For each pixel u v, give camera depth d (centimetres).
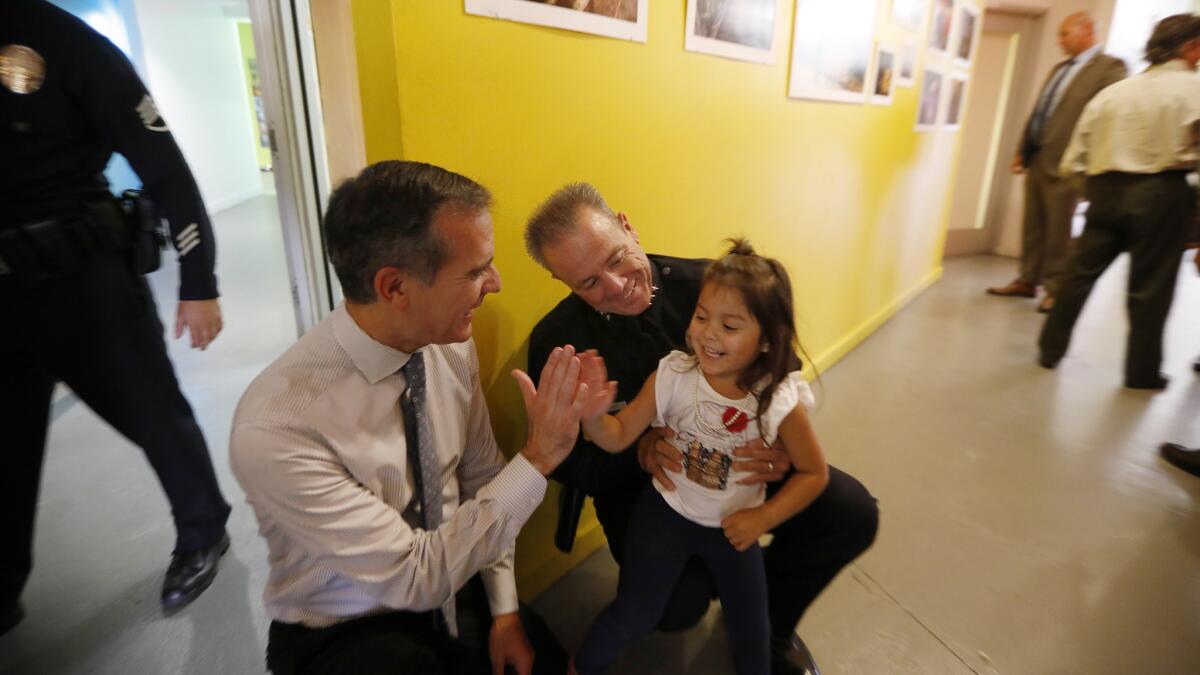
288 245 200
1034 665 134
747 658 108
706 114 170
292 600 88
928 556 166
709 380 106
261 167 1027
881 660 135
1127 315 265
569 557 161
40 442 132
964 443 225
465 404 100
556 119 125
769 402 101
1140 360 265
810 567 118
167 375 139
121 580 153
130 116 118
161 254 136
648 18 141
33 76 108
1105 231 264
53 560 159
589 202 105
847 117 258
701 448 106
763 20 183
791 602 124
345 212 72
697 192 176
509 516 86
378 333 79
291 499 75
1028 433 232
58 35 110
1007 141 529
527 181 123
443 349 95
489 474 109
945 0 342
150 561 159
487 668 97
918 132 353
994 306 402
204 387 256
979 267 514
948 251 556
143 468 199
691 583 109
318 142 194
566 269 103
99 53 114
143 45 598
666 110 155
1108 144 252
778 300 96
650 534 108
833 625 144
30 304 117
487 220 76
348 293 76
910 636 141
